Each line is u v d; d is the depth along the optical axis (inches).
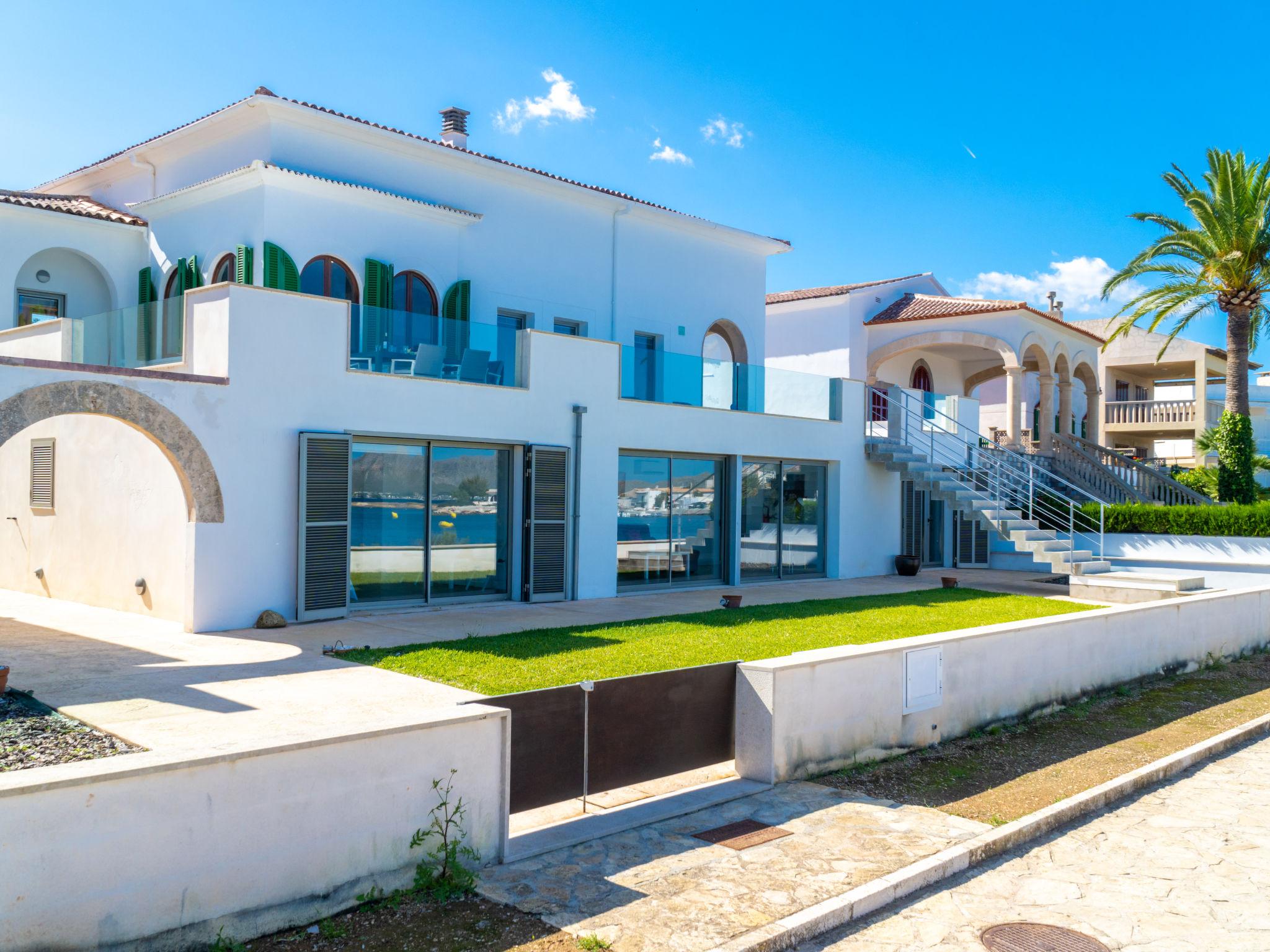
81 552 535.5
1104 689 417.7
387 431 502.0
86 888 148.9
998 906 202.5
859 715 295.3
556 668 353.4
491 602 560.7
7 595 580.4
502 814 211.3
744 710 278.7
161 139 652.1
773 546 750.5
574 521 591.8
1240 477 899.4
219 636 425.1
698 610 544.4
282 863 172.4
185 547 437.4
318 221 588.4
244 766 167.2
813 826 236.8
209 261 606.2
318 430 474.3
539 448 564.1
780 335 1107.9
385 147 639.1
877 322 1043.3
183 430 424.8
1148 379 1722.4
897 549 854.5
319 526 467.2
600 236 776.9
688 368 670.5
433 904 187.2
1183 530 791.1
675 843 224.2
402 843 191.0
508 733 212.2
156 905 156.6
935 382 1197.7
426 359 523.5
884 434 837.8
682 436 660.7
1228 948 183.5
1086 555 724.7
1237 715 382.6
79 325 471.2
